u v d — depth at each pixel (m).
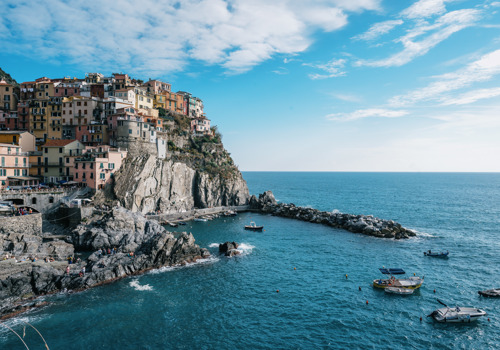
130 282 58.09
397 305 50.69
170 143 133.00
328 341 40.88
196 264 68.25
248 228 102.06
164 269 64.81
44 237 74.94
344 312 48.41
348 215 112.94
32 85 130.75
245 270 65.44
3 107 123.88
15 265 53.12
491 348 39.66
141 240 72.88
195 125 156.75
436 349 39.44
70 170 98.81
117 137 111.88
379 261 71.94
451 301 52.16
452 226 113.06
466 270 66.38
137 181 104.31
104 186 98.00
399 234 94.12
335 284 58.81
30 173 97.94
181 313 47.56
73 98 117.62
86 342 40.12
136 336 41.56
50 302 50.03
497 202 185.50
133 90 128.25
